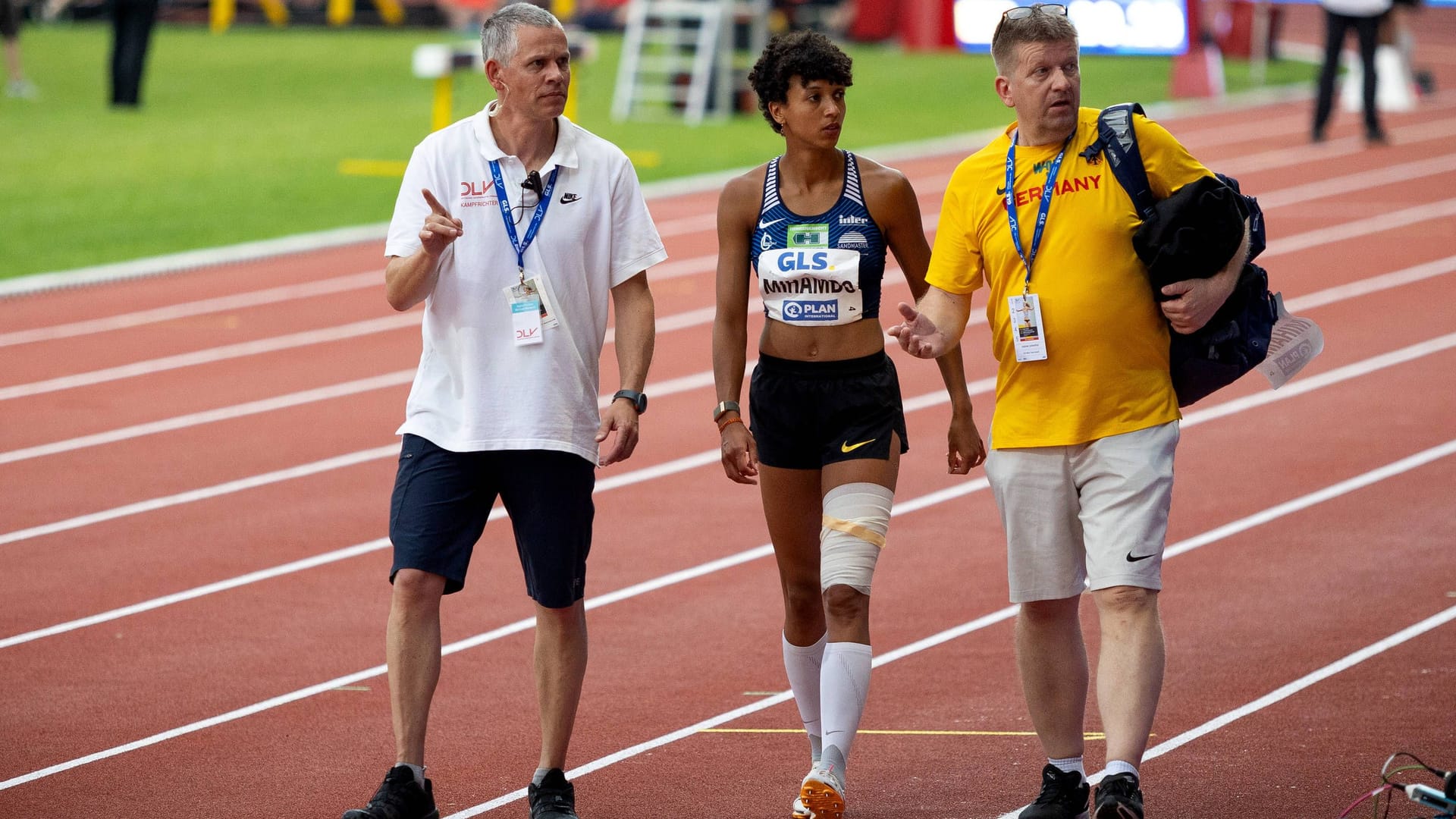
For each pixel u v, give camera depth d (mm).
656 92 99562
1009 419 16734
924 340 16531
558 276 17312
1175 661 23047
